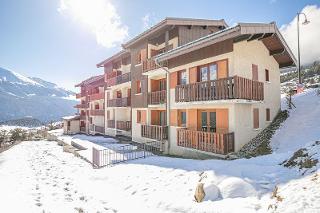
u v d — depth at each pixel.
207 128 14.33
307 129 12.98
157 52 20.30
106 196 8.42
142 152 16.58
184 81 16.05
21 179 11.41
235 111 12.49
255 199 5.99
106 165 13.23
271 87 16.48
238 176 7.37
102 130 32.12
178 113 16.55
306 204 4.77
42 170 13.70
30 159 18.41
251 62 14.05
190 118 15.38
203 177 7.95
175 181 8.55
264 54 15.71
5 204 7.20
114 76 28.61
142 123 21.06
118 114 27.45
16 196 8.19
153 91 20.12
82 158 16.67
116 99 26.97
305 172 6.40
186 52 14.47
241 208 5.59
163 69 17.33
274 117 16.62
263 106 15.27
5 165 16.23
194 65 14.86
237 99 11.36
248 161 9.33
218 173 7.87
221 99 12.08
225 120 12.97
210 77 13.93
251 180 6.98
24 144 29.36
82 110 44.22
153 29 18.41
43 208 7.06
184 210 6.40
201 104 14.03
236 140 12.41
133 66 22.50
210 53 13.74
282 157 8.79
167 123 17.33
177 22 17.16
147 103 20.06
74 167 14.04
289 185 6.00
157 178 9.28
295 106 17.48
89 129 38.16
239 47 13.03
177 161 11.72
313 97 18.41
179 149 16.17
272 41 15.39
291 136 12.90
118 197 8.23
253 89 12.88
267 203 5.59
